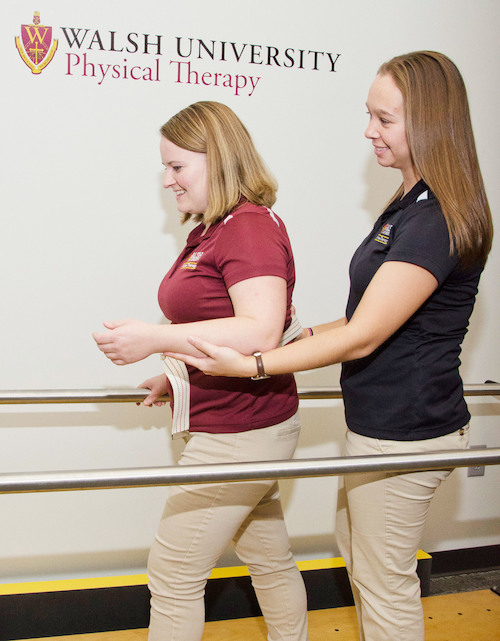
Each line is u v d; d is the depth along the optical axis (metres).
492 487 2.33
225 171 1.30
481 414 2.27
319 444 2.15
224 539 1.35
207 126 1.32
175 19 1.85
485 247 1.23
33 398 1.56
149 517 2.04
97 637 1.93
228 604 2.04
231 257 1.23
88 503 1.99
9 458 1.93
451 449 1.22
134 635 1.94
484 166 2.16
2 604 1.88
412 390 1.23
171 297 1.33
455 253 1.18
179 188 1.39
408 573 1.31
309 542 2.18
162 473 1.03
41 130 1.80
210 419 1.33
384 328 1.14
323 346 1.13
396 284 1.14
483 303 2.22
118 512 2.01
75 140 1.83
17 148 1.79
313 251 2.06
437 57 1.25
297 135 2.00
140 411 1.99
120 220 1.89
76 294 1.89
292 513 2.15
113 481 1.01
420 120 1.21
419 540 1.32
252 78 1.94
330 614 2.09
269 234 1.25
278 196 2.01
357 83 2.03
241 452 1.32
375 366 1.26
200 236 1.35
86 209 1.86
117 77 1.83
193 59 1.88
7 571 1.96
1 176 1.79
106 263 1.90
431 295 1.22
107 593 1.95
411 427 1.24
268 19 1.92
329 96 2.01
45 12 1.76
